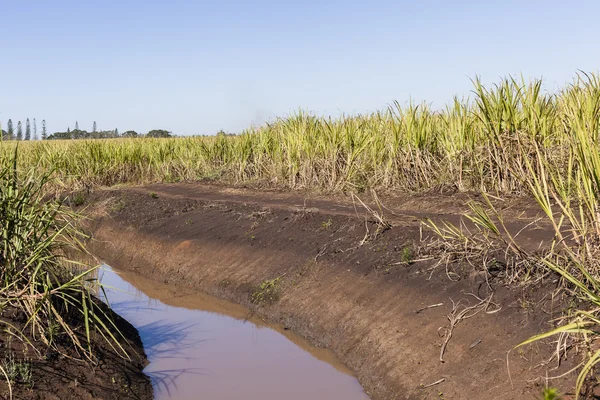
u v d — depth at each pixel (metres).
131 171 20.92
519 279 6.37
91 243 14.30
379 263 8.30
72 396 5.74
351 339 7.48
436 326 6.49
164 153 21.22
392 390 6.23
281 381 7.01
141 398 6.34
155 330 8.80
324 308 8.28
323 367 7.35
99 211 15.48
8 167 6.62
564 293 5.67
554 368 5.00
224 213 12.95
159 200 15.28
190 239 12.19
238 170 17.34
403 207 10.95
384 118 14.34
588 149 5.25
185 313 9.64
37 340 6.28
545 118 9.62
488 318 6.10
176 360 7.62
